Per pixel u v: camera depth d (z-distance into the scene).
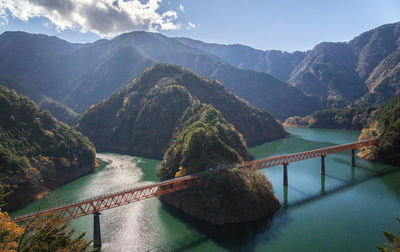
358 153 191.25
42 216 68.75
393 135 164.38
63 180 142.75
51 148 149.12
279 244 76.50
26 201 111.31
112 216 95.62
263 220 90.69
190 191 100.62
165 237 81.69
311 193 116.81
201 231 84.62
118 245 77.69
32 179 119.00
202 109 199.38
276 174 146.00
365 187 123.75
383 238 79.12
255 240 78.88
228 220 88.88
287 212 97.12
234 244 77.00
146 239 80.69
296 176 142.25
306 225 87.31
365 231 83.31
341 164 166.38
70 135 171.25
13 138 134.88
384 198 110.12
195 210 95.19
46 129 160.88
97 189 127.81
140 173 153.62
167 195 108.12
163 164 129.50
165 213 97.56
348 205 103.31
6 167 111.56
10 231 45.53
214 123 163.00
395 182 130.00
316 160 176.88
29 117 156.25
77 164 157.38
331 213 96.31
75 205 76.00
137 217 94.62
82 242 45.53
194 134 119.06
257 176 103.88
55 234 41.72
